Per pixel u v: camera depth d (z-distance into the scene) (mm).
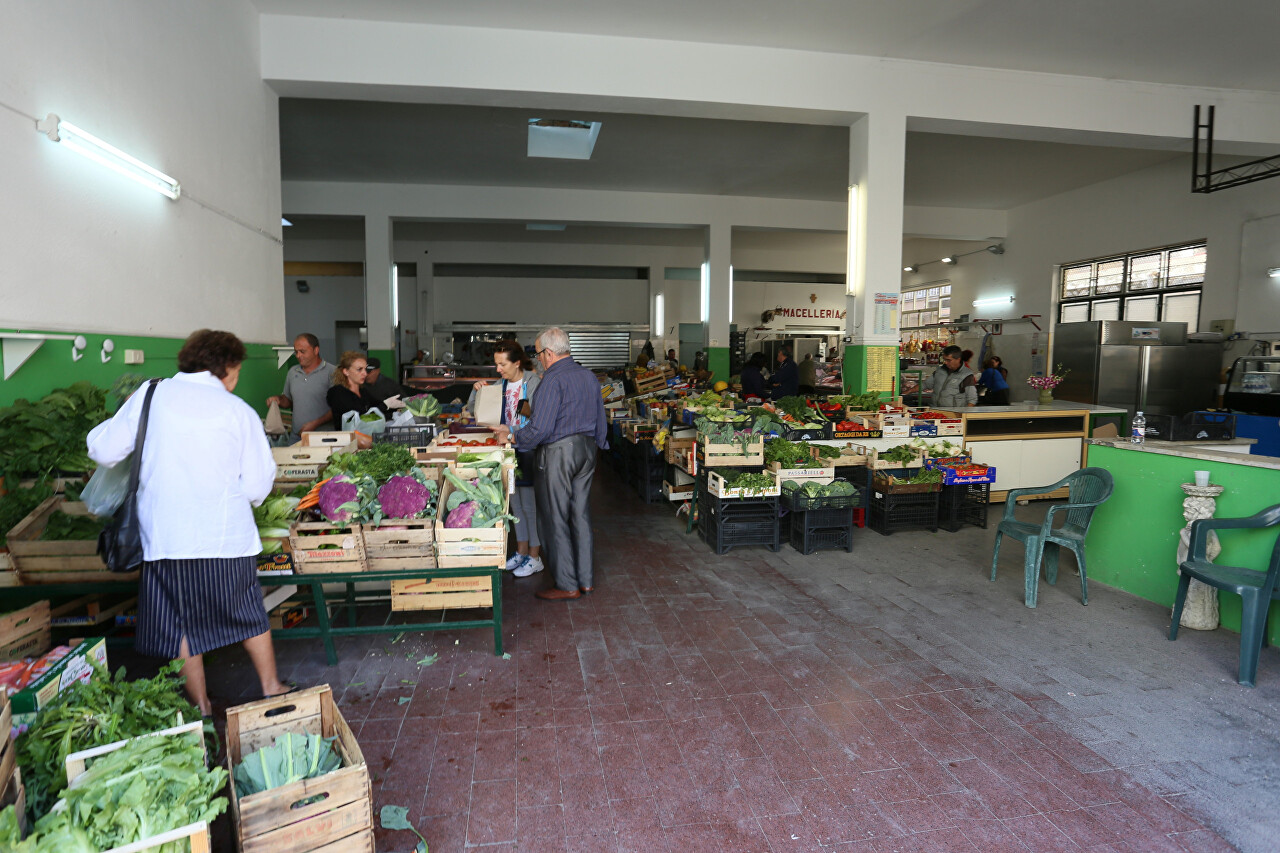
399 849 2010
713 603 4051
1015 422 6695
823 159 9859
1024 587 4246
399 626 3215
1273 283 8633
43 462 2930
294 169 10320
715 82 6359
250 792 1798
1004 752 2535
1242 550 3574
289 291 15867
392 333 11281
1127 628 3701
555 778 2363
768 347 17547
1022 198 12469
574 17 5824
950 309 15516
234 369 2547
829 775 2393
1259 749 2562
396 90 6043
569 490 4031
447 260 15922
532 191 11500
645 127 8492
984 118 6855
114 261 3623
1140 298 10820
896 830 2115
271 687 2754
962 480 5723
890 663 3266
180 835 1494
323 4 5582
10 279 2855
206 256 4723
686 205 11984
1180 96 7227
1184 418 4348
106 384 3535
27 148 2955
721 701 2898
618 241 16094
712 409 5934
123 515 2285
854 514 5930
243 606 2520
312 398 5250
